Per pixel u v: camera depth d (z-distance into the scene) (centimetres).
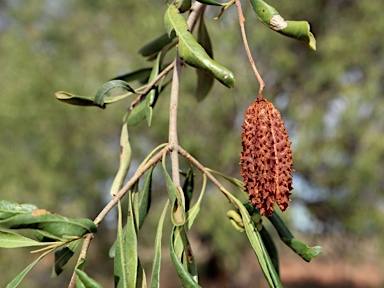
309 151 755
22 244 105
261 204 104
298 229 832
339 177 773
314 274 1276
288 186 104
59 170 808
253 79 792
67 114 794
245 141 106
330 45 737
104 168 857
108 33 823
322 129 757
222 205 763
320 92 791
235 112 816
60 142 800
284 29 106
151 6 806
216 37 735
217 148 816
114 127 850
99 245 918
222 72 98
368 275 1254
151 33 791
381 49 738
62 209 830
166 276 1003
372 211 785
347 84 744
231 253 804
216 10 709
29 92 787
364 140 727
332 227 862
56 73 809
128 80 159
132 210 113
